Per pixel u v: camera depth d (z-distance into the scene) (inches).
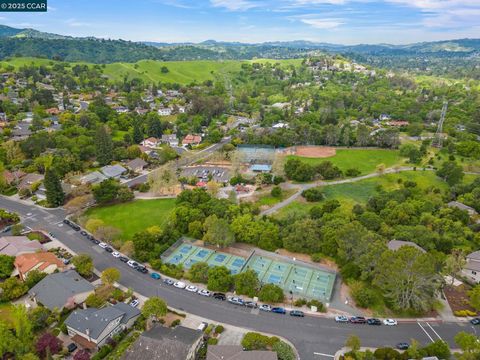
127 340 3511.3
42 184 7121.1
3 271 4461.1
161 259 4923.7
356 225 4682.6
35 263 4414.4
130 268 4761.3
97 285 4367.6
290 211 6082.7
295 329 3762.3
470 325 3878.0
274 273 4722.0
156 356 3149.6
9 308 3946.9
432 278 3897.6
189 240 5428.2
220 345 3302.2
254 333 3516.2
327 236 5027.1
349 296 4279.0
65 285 4089.6
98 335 3398.1
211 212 5812.0
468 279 4665.4
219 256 5073.8
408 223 5693.9
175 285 4414.4
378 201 6309.1
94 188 6560.0
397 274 3759.8
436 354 3302.2
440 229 5570.9
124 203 6737.2
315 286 4466.0
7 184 7170.3
